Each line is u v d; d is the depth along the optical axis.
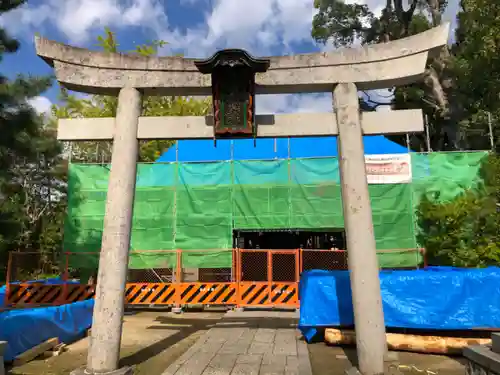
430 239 12.98
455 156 14.30
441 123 23.47
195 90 7.22
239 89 6.62
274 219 14.46
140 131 6.95
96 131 7.06
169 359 7.33
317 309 8.47
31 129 14.54
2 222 14.34
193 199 14.74
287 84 6.95
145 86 7.07
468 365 4.41
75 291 13.36
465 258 11.60
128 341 8.90
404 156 14.38
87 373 6.01
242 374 6.20
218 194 14.74
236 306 12.97
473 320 7.62
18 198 19.95
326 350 7.86
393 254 13.71
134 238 14.59
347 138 6.61
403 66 6.78
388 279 8.05
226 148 16.73
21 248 22.58
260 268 16.47
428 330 8.07
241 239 18.59
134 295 12.66
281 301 12.41
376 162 14.38
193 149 16.92
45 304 13.19
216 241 14.43
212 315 12.81
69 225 14.80
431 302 7.81
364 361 5.86
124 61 7.13
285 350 7.70
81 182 15.10
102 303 6.24
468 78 18.72
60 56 6.99
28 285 13.25
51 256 22.97
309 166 14.66
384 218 14.05
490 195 13.02
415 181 14.22
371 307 5.99
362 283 6.06
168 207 14.77
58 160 24.61
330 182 14.47
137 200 14.87
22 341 7.41
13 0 14.08
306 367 6.54
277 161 14.81
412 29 23.91
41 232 23.61
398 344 7.55
